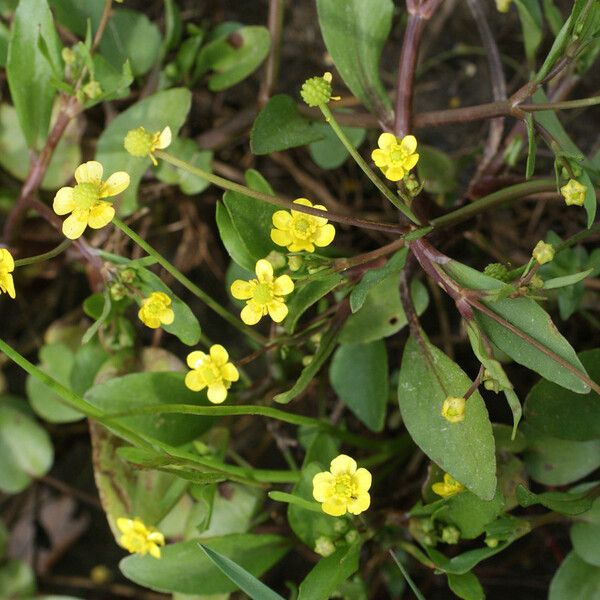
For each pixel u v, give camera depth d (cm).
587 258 21
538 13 20
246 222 18
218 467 18
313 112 21
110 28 23
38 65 20
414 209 18
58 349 24
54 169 23
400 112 19
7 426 24
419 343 18
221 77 23
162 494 21
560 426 18
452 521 19
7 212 24
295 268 17
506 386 15
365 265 18
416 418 17
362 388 21
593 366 18
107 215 17
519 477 20
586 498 18
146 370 22
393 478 24
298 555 25
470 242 25
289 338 19
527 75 27
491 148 21
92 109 25
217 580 19
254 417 25
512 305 16
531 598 25
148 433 19
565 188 16
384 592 25
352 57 19
